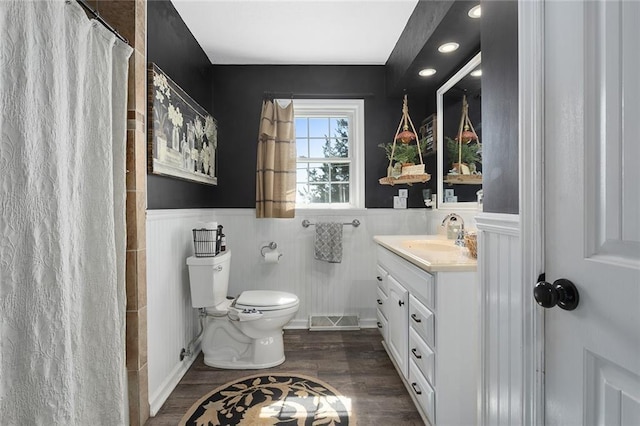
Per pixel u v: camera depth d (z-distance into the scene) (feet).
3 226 3.02
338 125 10.11
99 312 4.28
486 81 3.82
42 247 3.30
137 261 5.18
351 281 9.71
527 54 2.83
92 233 4.25
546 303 2.46
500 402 3.44
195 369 7.14
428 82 8.41
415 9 7.01
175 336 6.74
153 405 5.57
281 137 9.31
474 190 7.00
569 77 2.44
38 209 3.26
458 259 5.01
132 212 5.14
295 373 6.89
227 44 8.53
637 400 1.96
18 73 3.08
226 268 7.75
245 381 6.59
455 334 4.61
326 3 6.85
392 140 9.76
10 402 3.11
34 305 3.22
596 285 2.22
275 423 5.26
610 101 2.14
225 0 6.73
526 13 2.84
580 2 2.33
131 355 5.16
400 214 9.76
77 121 3.86
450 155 8.12
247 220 9.63
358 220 9.68
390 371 6.93
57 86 3.44
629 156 2.03
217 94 9.68
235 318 7.13
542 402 2.74
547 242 2.69
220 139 9.66
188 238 7.55
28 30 3.15
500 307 3.47
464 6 5.30
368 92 9.77
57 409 3.37
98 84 4.27
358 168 9.82
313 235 9.68
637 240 1.98
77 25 3.85
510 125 3.33
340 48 8.80
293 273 9.65
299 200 10.12
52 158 3.38
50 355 3.34
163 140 6.06
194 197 8.15
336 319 9.55
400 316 6.22
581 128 2.33
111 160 4.42
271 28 7.79
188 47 7.74
